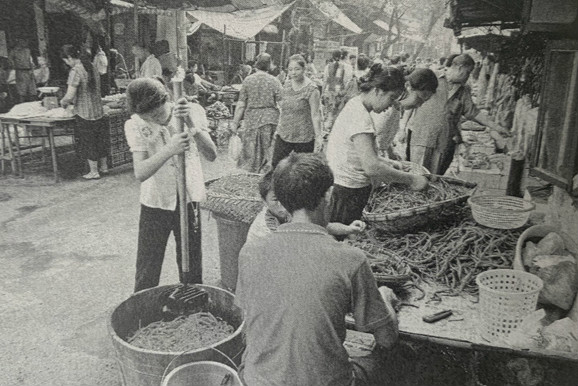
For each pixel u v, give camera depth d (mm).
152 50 11641
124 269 4629
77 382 3102
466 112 4602
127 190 7113
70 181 7539
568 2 2994
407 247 3020
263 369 1878
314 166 1950
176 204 3361
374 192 3615
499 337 2270
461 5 4832
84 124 7508
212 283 4406
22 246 5133
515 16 4531
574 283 2463
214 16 14820
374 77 2893
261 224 3080
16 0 9742
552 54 3104
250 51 17234
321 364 1825
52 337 3566
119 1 11531
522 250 2777
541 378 2236
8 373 3174
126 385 2664
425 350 2584
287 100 5664
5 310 3916
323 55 13070
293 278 1843
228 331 2965
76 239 5309
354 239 3184
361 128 2967
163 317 3105
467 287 2703
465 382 2457
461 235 3057
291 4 13367
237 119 6594
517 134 4371
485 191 4203
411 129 4777
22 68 10094
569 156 2867
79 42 10594
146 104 3059
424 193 3568
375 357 2436
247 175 4590
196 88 10234
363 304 1907
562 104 3018
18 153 7621
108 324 2686
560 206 3074
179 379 2264
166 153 2988
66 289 4250
